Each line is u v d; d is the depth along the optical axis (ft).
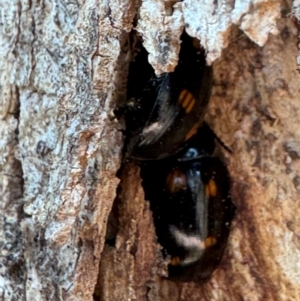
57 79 0.24
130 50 0.23
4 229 0.25
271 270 0.25
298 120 0.24
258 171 0.24
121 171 0.24
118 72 0.23
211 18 0.22
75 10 0.24
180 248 0.24
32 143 0.24
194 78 0.23
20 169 0.25
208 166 0.24
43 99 0.24
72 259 0.24
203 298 0.25
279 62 0.24
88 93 0.23
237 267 0.25
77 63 0.23
